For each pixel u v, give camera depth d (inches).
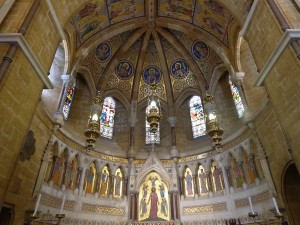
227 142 590.6
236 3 406.0
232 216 524.1
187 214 590.9
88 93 714.8
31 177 420.2
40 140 456.1
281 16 287.9
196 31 649.0
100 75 730.8
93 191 595.8
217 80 703.1
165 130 757.3
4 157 245.0
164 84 792.9
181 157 676.7
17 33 263.0
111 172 640.4
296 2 299.7
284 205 380.5
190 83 774.5
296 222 362.3
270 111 424.5
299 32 266.2
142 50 758.5
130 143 698.8
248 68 556.7
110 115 757.9
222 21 563.8
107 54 721.0
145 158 692.1
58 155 520.7
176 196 613.9
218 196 573.3
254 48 356.8
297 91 259.1
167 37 729.0
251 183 508.4
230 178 565.0
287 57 274.8
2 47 258.7
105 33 644.7
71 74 569.0
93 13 559.8
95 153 634.2
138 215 595.8
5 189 244.7
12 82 254.7
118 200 615.5
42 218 442.6
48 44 336.8
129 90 785.6
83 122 659.4
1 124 238.8
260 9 331.3
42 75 313.6
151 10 659.4
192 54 734.5
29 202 407.8
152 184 637.9
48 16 332.8
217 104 686.5
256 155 495.8
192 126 746.8
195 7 593.0
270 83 313.4
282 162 391.5
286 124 283.3
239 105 620.7
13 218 361.1
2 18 279.4
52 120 502.3
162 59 772.6
